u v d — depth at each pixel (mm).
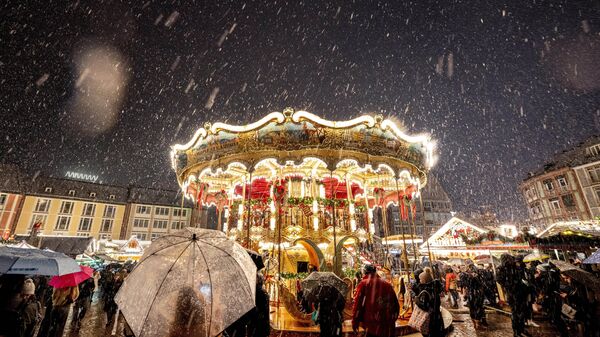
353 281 10383
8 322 4285
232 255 3092
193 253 2945
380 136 9422
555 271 8453
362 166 9367
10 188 50062
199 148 9992
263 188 16484
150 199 62156
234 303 2744
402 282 11180
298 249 11727
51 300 6566
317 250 10203
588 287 7055
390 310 4988
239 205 13234
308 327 7355
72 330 9500
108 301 10227
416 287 5961
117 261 24156
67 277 6637
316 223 11352
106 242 28859
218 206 15531
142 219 60094
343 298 5523
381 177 14352
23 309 4711
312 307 6785
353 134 9141
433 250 19781
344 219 12250
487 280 13281
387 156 9516
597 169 37844
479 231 19000
